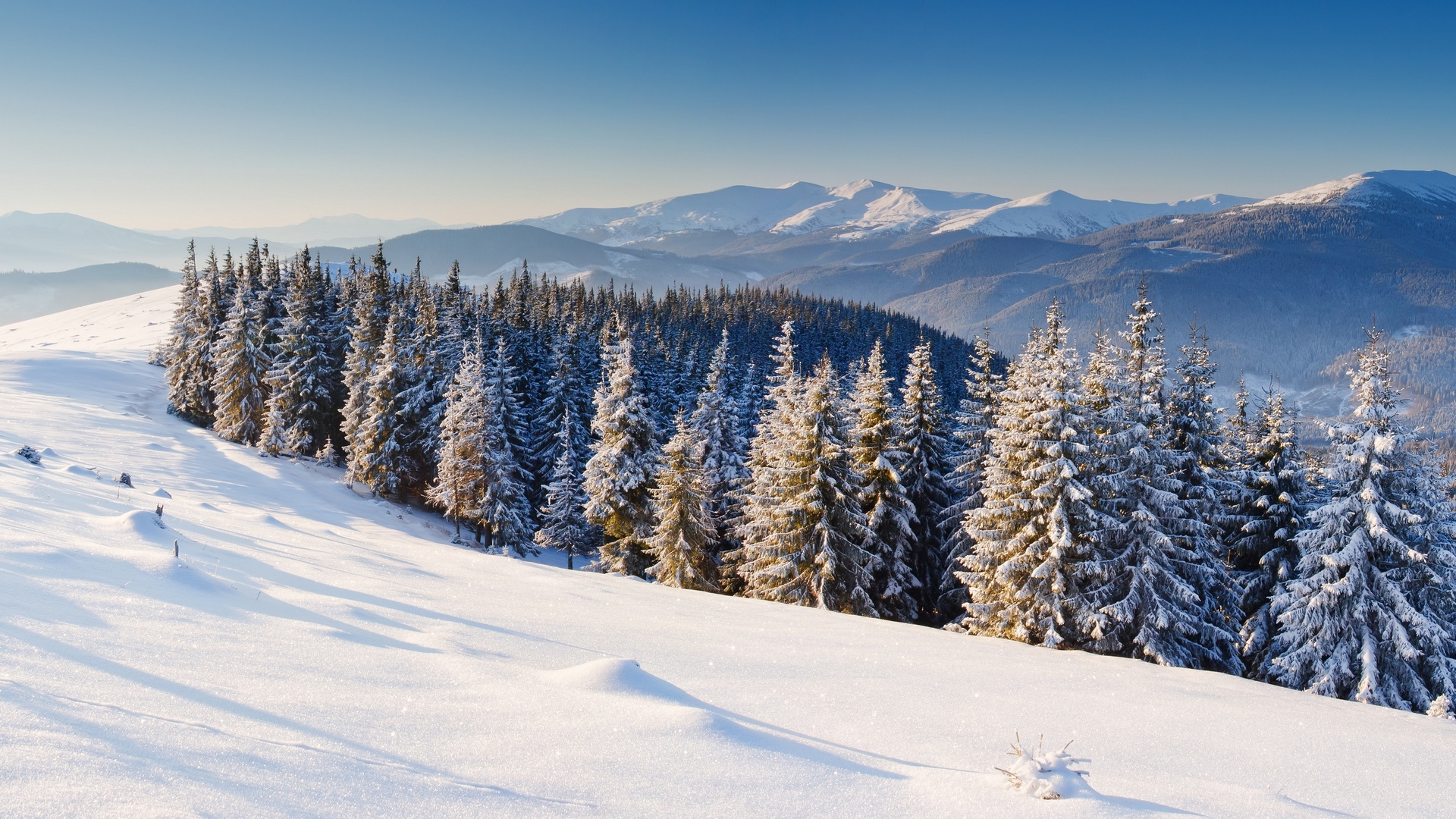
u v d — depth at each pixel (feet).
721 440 138.41
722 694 26.99
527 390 189.26
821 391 91.40
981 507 75.92
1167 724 30.14
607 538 139.74
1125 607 66.39
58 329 516.73
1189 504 76.69
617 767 16.30
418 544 85.20
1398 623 64.64
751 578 96.43
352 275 243.81
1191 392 83.05
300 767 13.83
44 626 19.81
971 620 76.64
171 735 14.14
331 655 23.24
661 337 275.59
